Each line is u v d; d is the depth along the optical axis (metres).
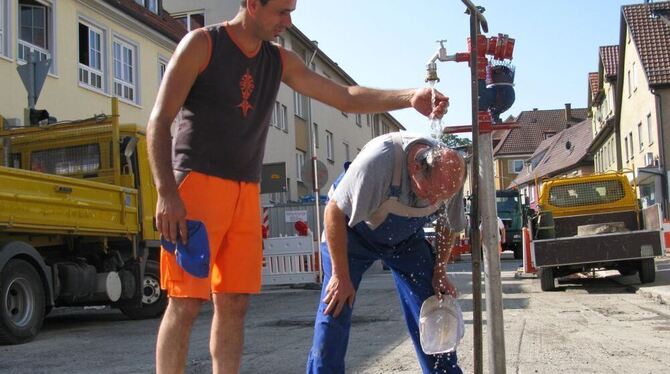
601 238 12.34
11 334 7.82
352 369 5.75
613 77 44.69
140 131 10.85
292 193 33.44
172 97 2.88
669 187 32.00
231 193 3.05
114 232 9.94
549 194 14.55
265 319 9.84
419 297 3.83
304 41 34.62
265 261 16.27
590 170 58.78
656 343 6.81
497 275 3.46
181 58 2.88
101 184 9.65
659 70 33.88
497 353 3.45
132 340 8.20
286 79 3.38
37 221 8.34
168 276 2.95
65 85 17.03
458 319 3.75
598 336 7.30
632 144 39.97
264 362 6.25
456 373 3.83
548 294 12.28
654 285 12.43
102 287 9.77
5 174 7.81
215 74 2.95
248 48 3.03
